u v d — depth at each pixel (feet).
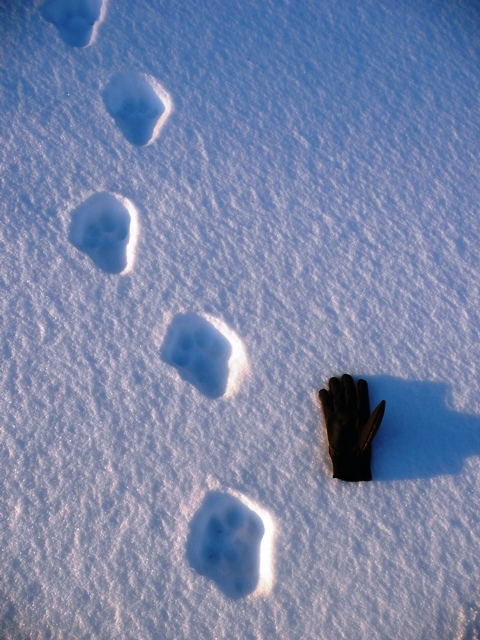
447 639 8.20
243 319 8.81
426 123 9.25
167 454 8.54
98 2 9.53
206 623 8.23
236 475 8.49
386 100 9.31
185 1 9.53
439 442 8.60
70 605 8.26
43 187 9.06
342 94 9.32
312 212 9.04
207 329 8.88
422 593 8.29
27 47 9.38
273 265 8.93
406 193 9.09
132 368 8.71
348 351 8.76
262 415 8.62
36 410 8.63
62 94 9.27
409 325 8.81
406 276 8.91
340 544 8.38
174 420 8.61
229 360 8.82
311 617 8.24
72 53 9.38
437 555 8.37
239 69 9.36
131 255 8.95
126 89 9.39
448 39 9.48
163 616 8.23
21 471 8.51
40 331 8.78
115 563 8.33
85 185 9.07
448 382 8.70
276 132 9.21
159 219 9.01
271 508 8.43
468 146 9.21
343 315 8.82
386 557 8.36
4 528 8.40
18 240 8.96
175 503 8.44
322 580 8.30
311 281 8.90
